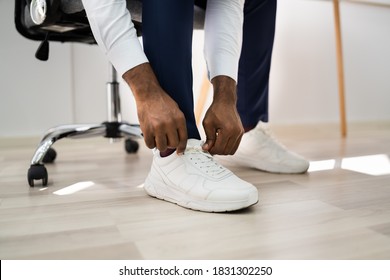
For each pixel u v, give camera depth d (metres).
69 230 0.67
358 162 1.32
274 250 0.58
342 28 2.44
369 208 0.79
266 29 1.10
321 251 0.58
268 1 1.07
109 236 0.64
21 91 1.72
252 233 0.65
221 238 0.63
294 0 2.24
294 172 1.13
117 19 0.69
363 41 2.52
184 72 0.74
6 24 1.67
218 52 0.81
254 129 1.17
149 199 0.86
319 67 2.37
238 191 0.73
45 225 0.69
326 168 1.22
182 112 0.73
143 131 0.67
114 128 1.27
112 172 1.17
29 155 1.50
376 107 2.63
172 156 0.80
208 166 0.78
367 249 0.58
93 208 0.79
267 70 1.16
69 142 1.79
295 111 2.34
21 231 0.66
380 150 1.61
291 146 1.75
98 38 0.71
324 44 2.37
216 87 0.78
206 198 0.75
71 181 1.04
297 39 2.28
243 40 1.09
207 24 0.85
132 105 1.91
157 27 0.70
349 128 2.51
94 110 1.87
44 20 0.91
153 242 0.61
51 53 1.75
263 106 1.19
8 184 1.01
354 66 2.51
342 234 0.64
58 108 1.79
